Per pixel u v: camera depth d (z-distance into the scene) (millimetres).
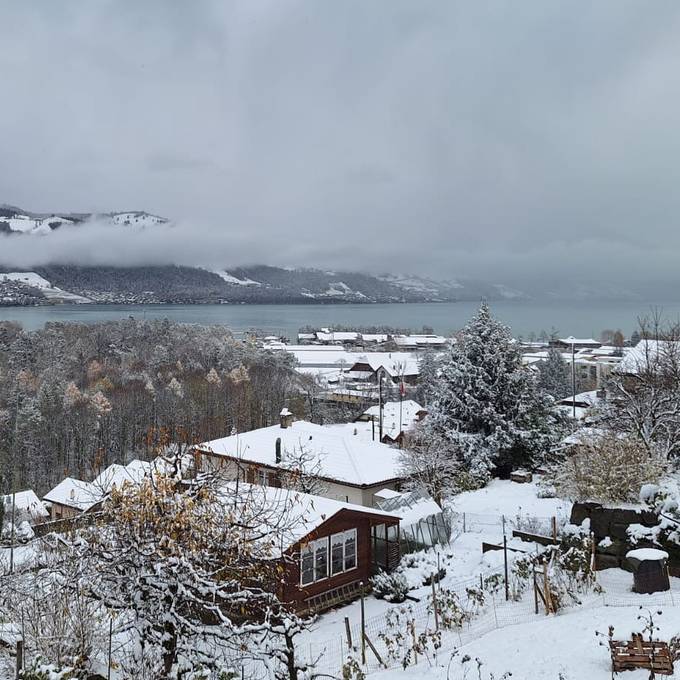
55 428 70375
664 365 37031
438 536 27781
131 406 81438
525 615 15508
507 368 44625
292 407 88750
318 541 23375
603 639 12484
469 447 42531
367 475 35500
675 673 10391
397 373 126750
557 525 24016
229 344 140500
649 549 16312
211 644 11398
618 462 19781
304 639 18188
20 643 8578
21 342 124688
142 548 10086
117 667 10188
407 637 16094
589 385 101062
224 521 10828
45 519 38062
